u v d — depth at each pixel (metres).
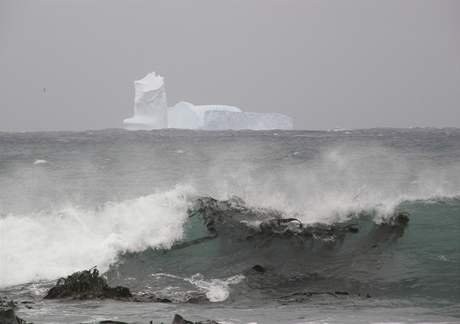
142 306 46.34
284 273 55.50
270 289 52.12
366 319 41.50
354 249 59.94
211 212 69.31
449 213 68.75
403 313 43.47
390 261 56.69
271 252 60.00
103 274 58.84
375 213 68.38
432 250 58.59
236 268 57.16
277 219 65.25
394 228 64.06
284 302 48.12
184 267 58.44
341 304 47.00
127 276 57.66
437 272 53.81
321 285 52.81
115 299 49.25
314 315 43.03
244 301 48.81
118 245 63.78
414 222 65.88
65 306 46.41
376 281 52.88
